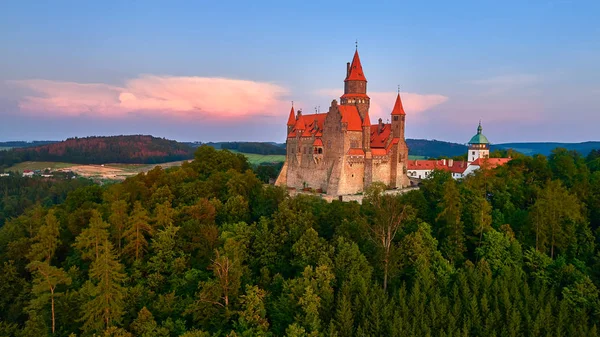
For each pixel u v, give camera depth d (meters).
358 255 83.50
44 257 97.19
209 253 90.31
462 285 78.69
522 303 75.25
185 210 107.44
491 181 122.88
